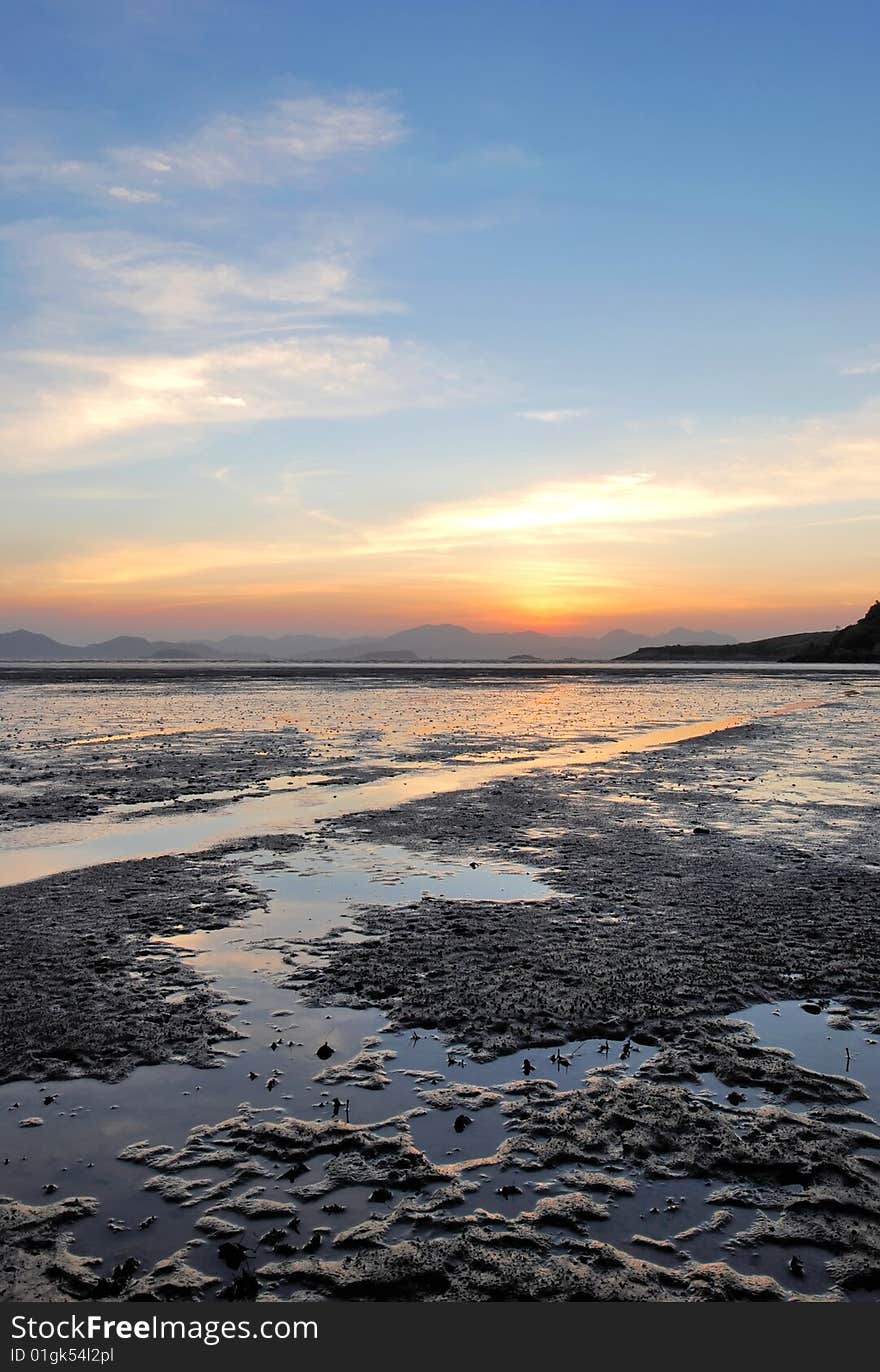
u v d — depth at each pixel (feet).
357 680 332.39
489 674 411.95
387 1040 26.45
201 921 37.91
